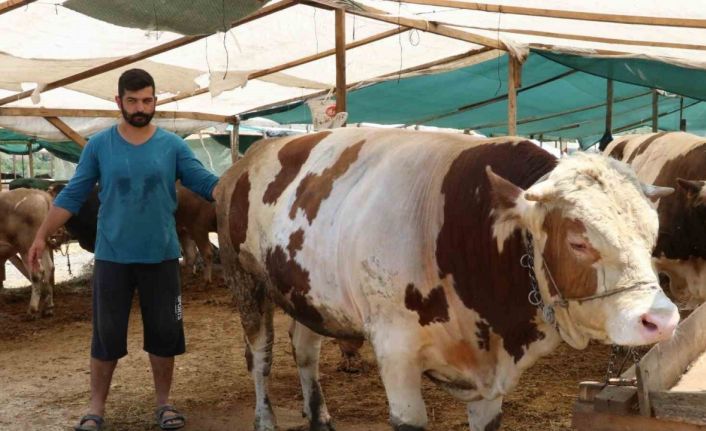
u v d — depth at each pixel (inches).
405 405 133.0
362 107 514.6
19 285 517.7
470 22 285.6
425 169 136.6
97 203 404.5
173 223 191.9
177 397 228.8
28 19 248.4
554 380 235.5
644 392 105.1
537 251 114.7
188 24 196.7
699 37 295.3
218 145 786.2
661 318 95.3
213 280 489.7
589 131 702.5
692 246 263.0
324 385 235.8
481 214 124.3
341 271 142.8
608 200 102.9
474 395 136.9
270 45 326.6
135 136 187.2
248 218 179.2
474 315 127.9
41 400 229.8
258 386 192.4
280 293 165.6
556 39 315.3
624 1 237.3
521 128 673.6
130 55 306.0
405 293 131.6
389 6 255.6
